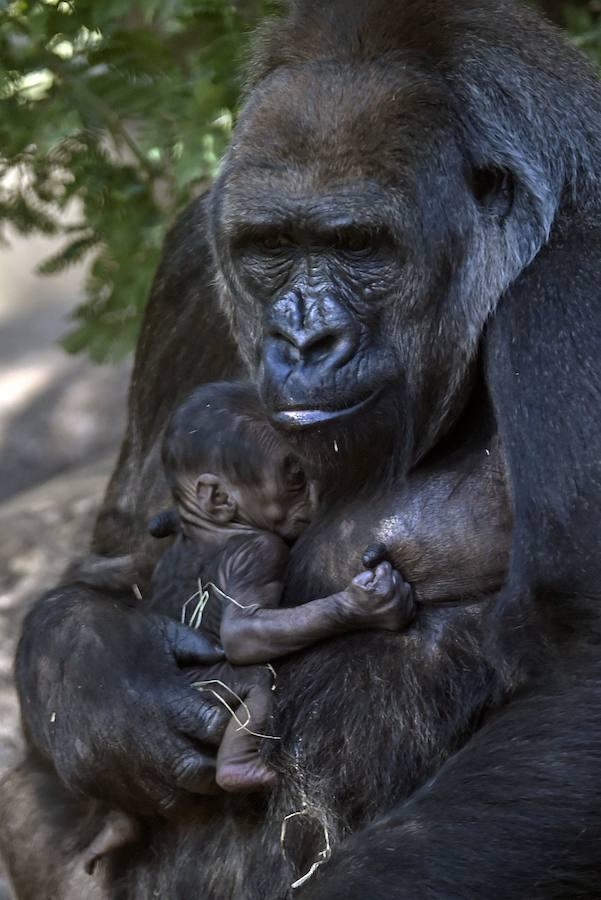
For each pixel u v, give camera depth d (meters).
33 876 11.45
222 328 11.52
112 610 10.48
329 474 10.08
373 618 9.82
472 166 9.61
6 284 33.50
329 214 9.36
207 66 14.12
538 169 9.59
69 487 18.92
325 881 8.62
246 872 10.32
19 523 17.91
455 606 10.01
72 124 14.23
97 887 11.09
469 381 9.85
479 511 9.98
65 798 11.55
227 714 10.05
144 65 14.48
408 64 9.60
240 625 10.06
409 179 9.40
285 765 10.00
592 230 9.62
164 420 11.98
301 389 9.41
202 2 14.27
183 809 10.34
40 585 16.70
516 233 9.57
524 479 9.25
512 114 9.67
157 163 15.16
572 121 9.89
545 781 8.62
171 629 10.30
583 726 8.72
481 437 10.08
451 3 9.88
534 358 9.33
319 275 9.56
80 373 23.69
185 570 10.64
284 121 9.52
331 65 9.66
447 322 9.67
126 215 15.34
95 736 10.16
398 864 8.51
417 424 9.88
